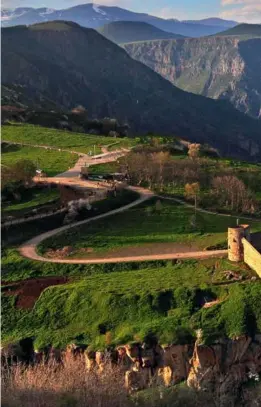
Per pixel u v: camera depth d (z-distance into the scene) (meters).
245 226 94.19
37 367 73.25
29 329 85.94
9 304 91.31
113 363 74.06
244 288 81.38
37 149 189.25
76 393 61.75
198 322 77.19
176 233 112.12
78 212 123.31
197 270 92.69
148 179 146.38
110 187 139.00
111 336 78.31
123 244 108.25
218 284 85.00
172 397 65.19
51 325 85.88
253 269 88.12
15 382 63.59
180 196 135.62
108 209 126.44
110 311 83.75
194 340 74.44
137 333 76.75
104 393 63.19
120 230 115.00
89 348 76.75
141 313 81.94
